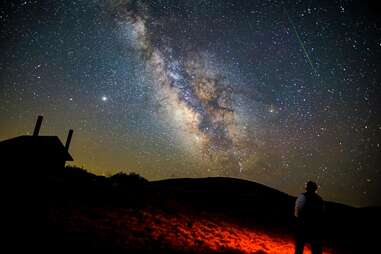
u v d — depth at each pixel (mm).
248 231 11391
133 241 6402
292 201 27141
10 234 5113
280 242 10719
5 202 6996
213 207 15023
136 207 9953
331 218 18344
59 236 5578
